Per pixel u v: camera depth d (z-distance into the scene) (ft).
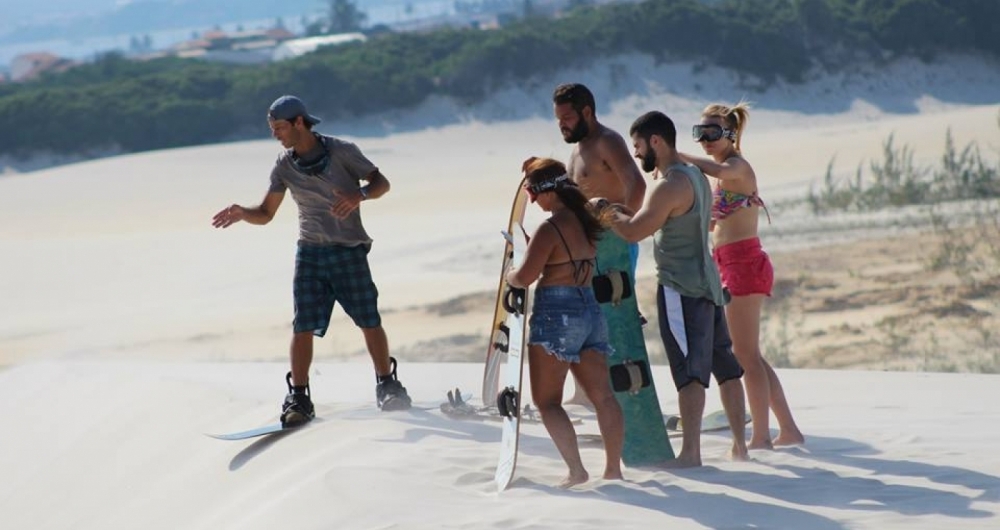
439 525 73.15
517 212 90.68
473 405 115.75
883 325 235.81
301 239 108.99
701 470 87.35
